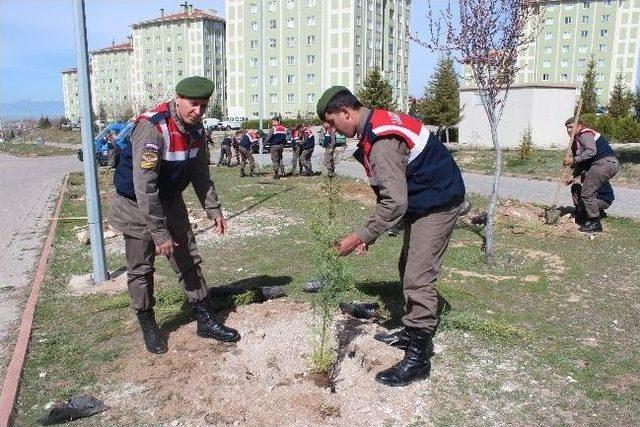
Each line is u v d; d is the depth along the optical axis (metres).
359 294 5.24
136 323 4.66
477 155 21.80
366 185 13.03
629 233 8.29
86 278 6.03
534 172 17.12
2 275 6.58
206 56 92.19
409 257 3.55
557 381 3.64
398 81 74.12
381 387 3.51
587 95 36.75
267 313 4.64
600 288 5.62
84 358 4.05
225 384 3.57
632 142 28.72
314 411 3.25
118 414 3.32
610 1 79.81
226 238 8.02
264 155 26.78
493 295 5.36
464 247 7.34
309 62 65.38
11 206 12.37
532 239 7.89
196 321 4.53
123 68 109.31
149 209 3.52
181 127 3.62
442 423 3.16
